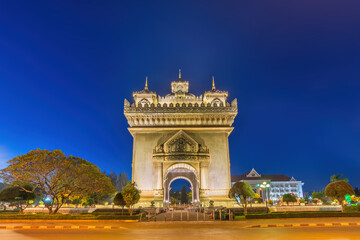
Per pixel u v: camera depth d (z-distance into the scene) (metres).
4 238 15.50
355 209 34.72
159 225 22.67
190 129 42.06
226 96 48.62
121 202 30.86
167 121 42.47
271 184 99.75
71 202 53.34
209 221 25.47
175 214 33.75
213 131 42.31
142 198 38.81
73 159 33.88
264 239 14.33
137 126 42.31
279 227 20.48
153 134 42.06
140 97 48.16
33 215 26.91
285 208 36.00
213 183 39.69
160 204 37.97
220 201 38.41
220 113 42.03
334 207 36.50
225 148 41.44
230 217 26.41
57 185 33.41
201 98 51.47
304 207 36.38
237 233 16.94
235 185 30.61
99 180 34.12
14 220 26.14
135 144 41.56
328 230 18.20
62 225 22.16
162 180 39.31
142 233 17.36
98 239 14.72
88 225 22.30
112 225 22.45
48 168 31.19
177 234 16.67
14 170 30.59
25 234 17.36
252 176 96.19
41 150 32.34
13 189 35.69
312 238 14.47
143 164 40.50
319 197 65.19
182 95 51.47
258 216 26.75
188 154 39.81
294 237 14.90
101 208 36.75
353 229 18.78
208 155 40.56
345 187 29.97
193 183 49.84
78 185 33.19
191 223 24.08
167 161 39.75
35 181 32.75
